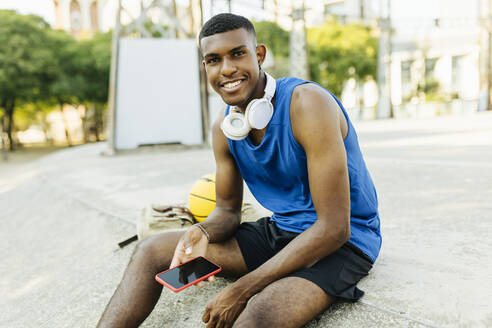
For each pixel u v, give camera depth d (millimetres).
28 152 26250
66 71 24859
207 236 1765
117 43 12109
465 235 2631
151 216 2734
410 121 21641
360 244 1706
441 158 6652
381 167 6172
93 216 4285
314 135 1469
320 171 1472
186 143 12883
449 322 1570
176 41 12672
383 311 1698
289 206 1810
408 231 2822
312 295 1424
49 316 2389
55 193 6004
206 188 2768
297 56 17625
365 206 1755
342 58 32656
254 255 1829
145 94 12492
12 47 21156
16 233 4520
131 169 8102
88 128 38219
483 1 26156
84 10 45281
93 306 2350
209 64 1587
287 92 1567
